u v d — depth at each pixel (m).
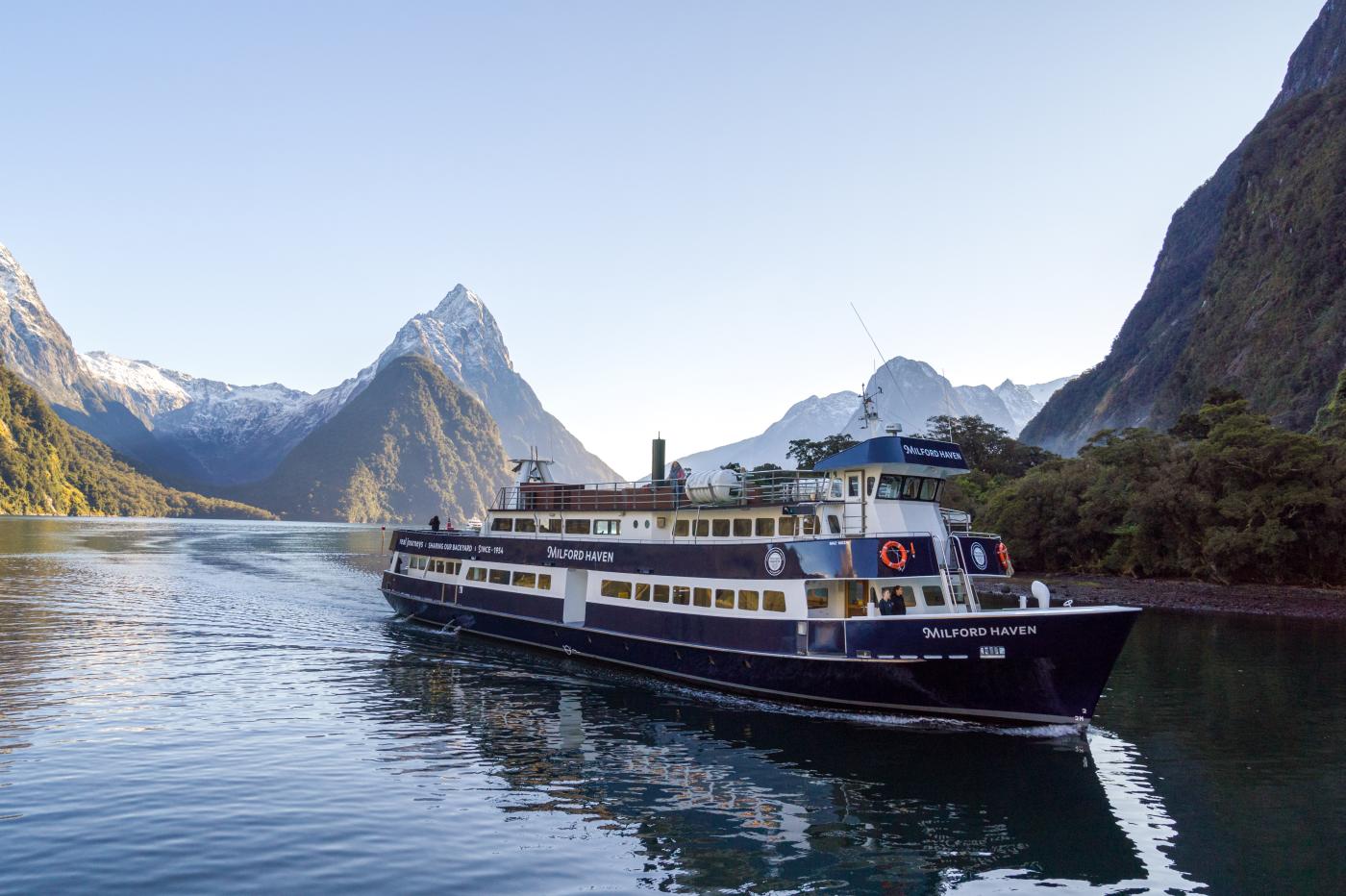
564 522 40.97
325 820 18.83
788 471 34.19
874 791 21.67
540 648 40.03
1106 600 72.00
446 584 46.41
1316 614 61.78
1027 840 18.78
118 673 33.31
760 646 30.08
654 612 34.34
